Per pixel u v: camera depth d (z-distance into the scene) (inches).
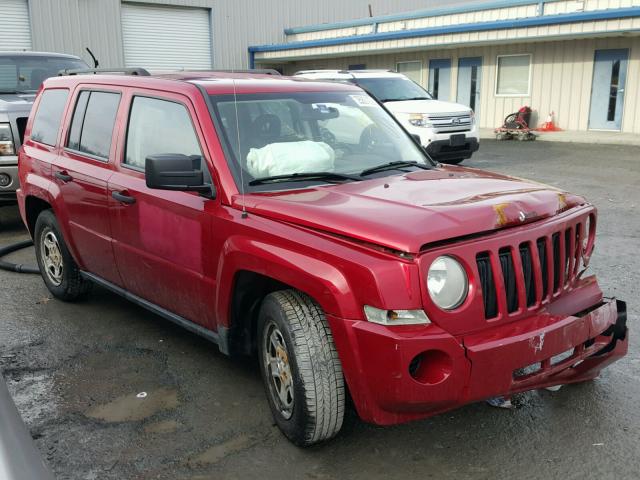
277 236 132.0
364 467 129.6
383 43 948.6
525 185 149.3
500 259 124.3
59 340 197.0
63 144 213.3
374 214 124.9
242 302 147.9
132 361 181.5
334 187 149.0
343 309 118.0
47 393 163.8
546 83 838.5
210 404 156.7
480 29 817.5
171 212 161.0
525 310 126.0
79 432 145.3
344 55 1052.5
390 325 114.9
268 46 1131.9
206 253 151.5
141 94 179.5
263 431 144.0
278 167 154.2
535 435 138.9
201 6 1084.5
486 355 115.7
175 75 186.9
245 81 172.9
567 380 137.9
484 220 122.6
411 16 916.6
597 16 699.4
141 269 178.1
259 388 164.7
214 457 134.6
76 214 202.7
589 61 791.7
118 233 183.9
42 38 933.8
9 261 287.9
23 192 234.7
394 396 115.0
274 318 133.0
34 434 144.6
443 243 118.2
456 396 116.1
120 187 178.9
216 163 150.9
